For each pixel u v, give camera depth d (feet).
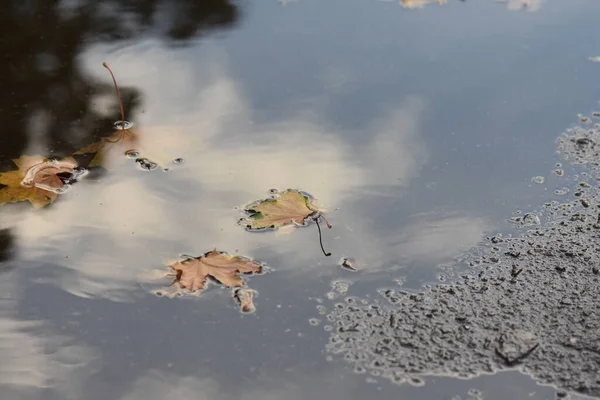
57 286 7.99
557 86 9.41
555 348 7.73
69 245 8.19
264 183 8.56
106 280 8.02
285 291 7.98
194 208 8.41
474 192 8.55
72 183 8.55
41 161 8.68
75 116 9.04
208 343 7.75
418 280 8.04
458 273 8.08
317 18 10.26
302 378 7.62
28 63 9.55
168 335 7.79
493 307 7.91
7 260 8.10
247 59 9.68
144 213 8.37
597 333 7.79
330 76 9.50
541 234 8.30
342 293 7.97
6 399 7.54
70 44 9.80
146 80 9.41
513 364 7.67
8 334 7.78
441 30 10.11
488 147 8.87
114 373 7.64
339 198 8.48
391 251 8.18
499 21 10.25
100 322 7.84
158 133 8.91
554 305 7.92
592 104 9.23
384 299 7.95
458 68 9.60
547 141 8.92
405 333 7.79
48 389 7.58
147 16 10.25
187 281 8.01
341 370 7.64
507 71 9.57
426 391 7.57
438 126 9.03
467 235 8.29
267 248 8.19
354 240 8.24
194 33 10.01
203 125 9.00
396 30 10.10
